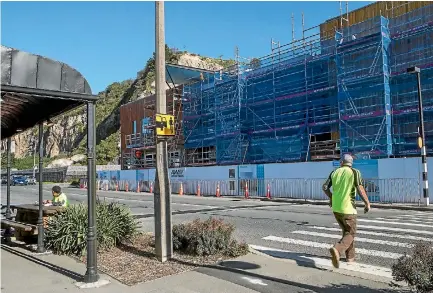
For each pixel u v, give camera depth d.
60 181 68.25
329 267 6.84
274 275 6.43
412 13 24.97
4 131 10.59
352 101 25.86
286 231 11.55
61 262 7.48
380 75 24.42
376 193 21.59
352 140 25.89
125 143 50.88
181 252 7.98
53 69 6.02
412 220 13.88
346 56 26.52
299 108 29.98
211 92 37.41
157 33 7.52
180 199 27.16
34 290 5.82
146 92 75.75
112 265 7.13
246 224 13.09
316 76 29.16
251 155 33.12
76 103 7.03
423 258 4.87
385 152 23.91
